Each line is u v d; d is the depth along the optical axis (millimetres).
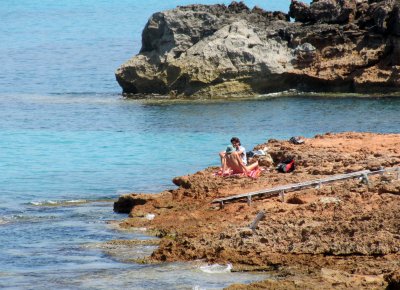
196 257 51469
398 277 42938
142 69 154875
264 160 73812
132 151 101625
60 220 64812
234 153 70125
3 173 89188
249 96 148375
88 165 93250
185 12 155875
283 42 152000
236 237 52969
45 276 49500
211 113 130875
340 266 47719
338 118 123000
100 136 113125
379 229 51688
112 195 77312
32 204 72812
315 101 139500
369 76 145500
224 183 67500
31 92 164750
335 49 149375
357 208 55875
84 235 59281
